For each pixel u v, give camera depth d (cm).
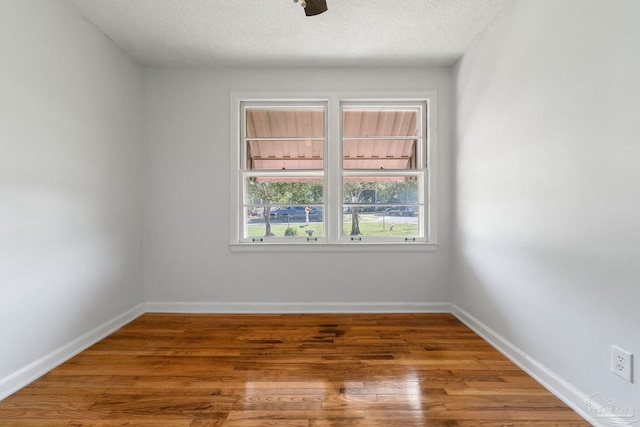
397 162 335
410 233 334
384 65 317
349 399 174
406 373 202
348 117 334
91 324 247
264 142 333
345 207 333
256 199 334
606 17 148
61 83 218
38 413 163
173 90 318
